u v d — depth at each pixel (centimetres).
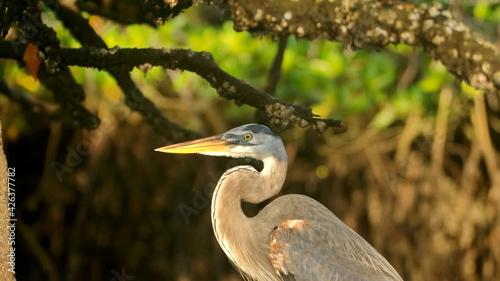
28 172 1472
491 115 1380
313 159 1427
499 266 1427
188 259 1488
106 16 708
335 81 1290
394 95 1340
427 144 1416
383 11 452
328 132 1402
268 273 670
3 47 658
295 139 1412
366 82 1291
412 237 1438
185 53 627
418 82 1311
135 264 1573
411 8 459
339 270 637
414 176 1421
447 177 1434
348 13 457
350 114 1332
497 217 1409
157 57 627
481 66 423
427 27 439
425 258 1431
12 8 602
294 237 650
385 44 465
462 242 1432
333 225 662
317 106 1296
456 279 1445
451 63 436
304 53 1282
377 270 646
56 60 634
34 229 1498
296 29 470
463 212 1423
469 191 1420
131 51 632
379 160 1411
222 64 1252
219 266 1482
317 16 462
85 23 716
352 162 1420
